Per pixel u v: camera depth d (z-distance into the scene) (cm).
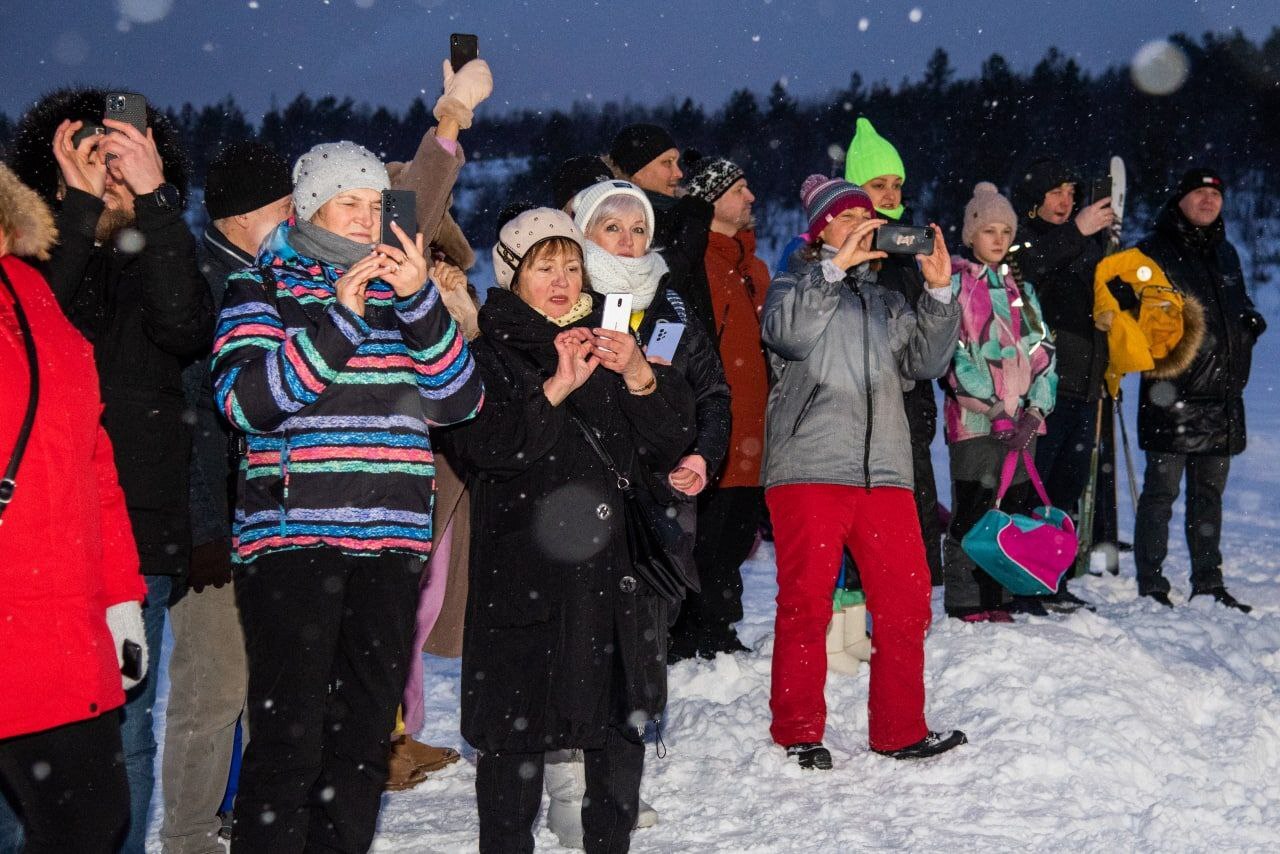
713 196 581
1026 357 624
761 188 5588
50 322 280
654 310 425
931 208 5162
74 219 324
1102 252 747
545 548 352
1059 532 591
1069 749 471
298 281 335
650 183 596
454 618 445
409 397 334
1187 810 429
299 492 322
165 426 341
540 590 350
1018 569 582
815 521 476
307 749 319
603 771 363
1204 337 716
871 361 480
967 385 618
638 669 358
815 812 434
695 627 587
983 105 5281
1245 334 734
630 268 417
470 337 434
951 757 473
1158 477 726
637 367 362
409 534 332
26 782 268
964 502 631
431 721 547
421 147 423
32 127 338
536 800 357
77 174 326
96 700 269
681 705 533
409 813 439
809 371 482
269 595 322
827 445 477
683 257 546
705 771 473
